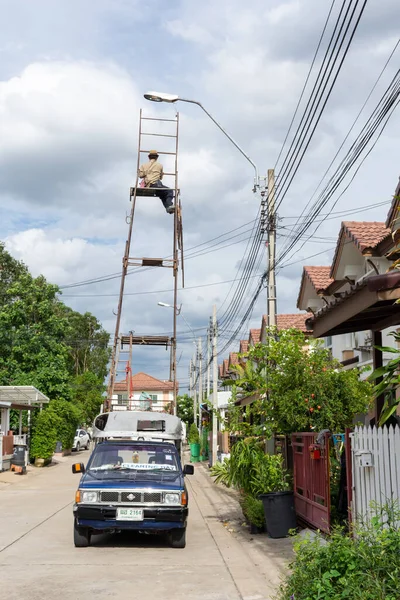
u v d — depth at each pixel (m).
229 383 14.54
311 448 11.17
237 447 13.47
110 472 12.36
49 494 21.52
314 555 6.28
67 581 8.80
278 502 12.03
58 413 43.84
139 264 26.00
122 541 12.17
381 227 17.45
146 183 25.42
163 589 8.39
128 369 26.44
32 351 43.62
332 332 11.75
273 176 15.78
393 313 10.74
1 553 10.89
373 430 9.05
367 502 9.20
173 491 11.45
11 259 49.25
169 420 18.16
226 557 10.62
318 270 22.47
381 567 5.70
